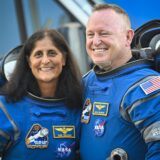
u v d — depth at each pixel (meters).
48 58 4.45
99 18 4.23
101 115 4.19
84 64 8.59
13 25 9.88
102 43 4.22
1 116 4.38
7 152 4.44
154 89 3.93
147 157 3.93
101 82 4.35
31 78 4.56
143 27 4.88
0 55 9.46
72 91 4.55
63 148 4.46
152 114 3.88
